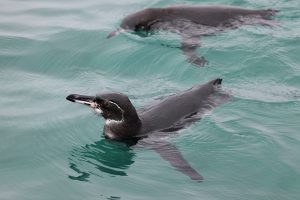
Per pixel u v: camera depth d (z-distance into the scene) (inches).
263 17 1121.4
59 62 1013.2
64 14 1221.7
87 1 1298.0
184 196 639.8
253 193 645.3
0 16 1203.2
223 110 811.4
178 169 688.4
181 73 955.3
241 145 741.9
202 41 1051.3
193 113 794.2
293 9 1172.5
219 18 1109.1
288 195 641.0
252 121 792.9
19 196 643.5
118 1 1290.6
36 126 802.8
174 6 1155.9
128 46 1055.6
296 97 858.8
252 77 927.0
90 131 792.3
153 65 993.5
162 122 775.7
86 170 698.8
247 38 1045.8
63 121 816.3
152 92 896.3
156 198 637.3
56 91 909.8
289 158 710.5
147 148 739.4
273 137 755.4
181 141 751.1
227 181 668.7
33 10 1242.6
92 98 761.6
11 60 1016.9
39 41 1082.7
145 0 1286.9
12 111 844.0
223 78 925.8
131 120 759.7
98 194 645.3
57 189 657.0
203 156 722.8
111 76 966.4
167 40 1071.0
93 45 1066.1
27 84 933.2
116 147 751.1
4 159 722.8
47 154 735.7
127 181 672.4
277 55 981.2
